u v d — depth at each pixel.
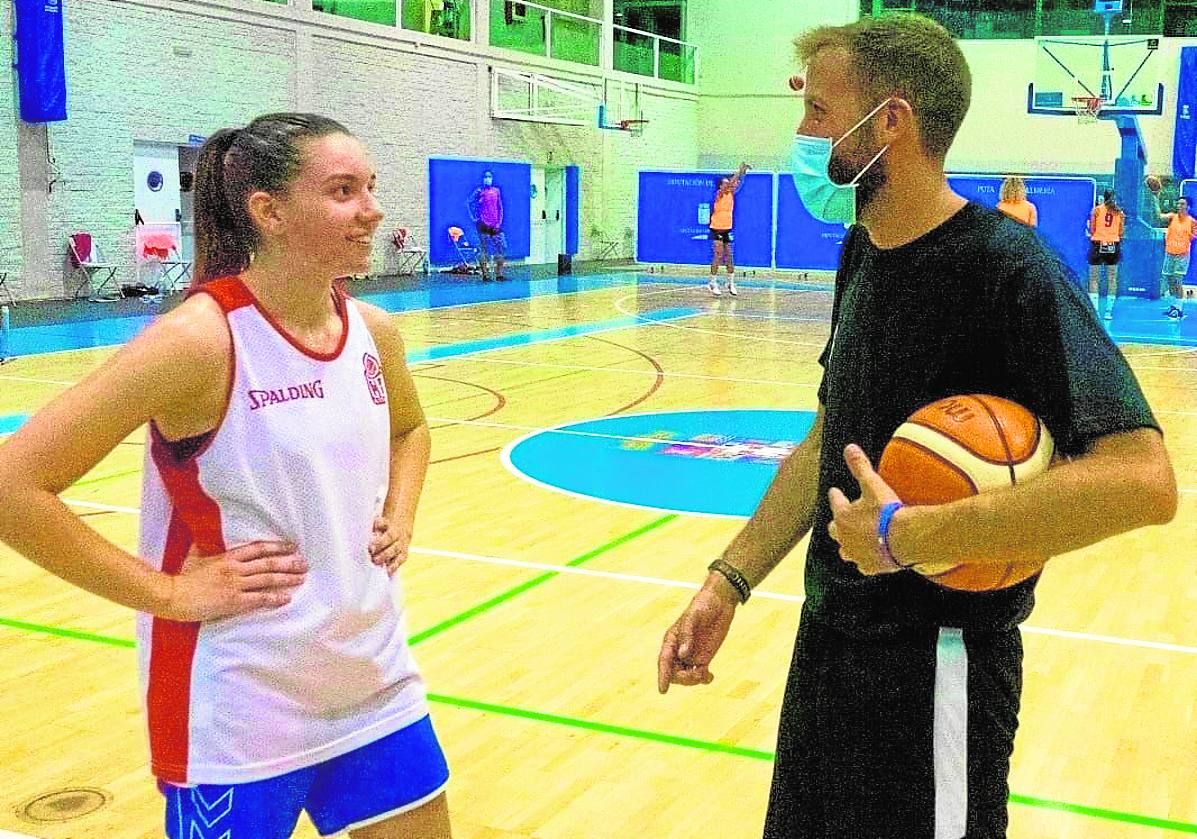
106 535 6.54
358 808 2.19
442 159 24.27
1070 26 27.64
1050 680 4.71
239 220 2.09
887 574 2.02
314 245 2.04
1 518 1.84
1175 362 14.34
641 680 4.65
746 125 31.36
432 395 11.48
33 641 5.01
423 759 2.23
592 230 29.44
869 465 1.83
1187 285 23.64
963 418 1.83
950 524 1.72
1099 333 1.82
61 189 17.61
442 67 24.16
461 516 7.19
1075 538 1.69
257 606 2.01
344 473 2.11
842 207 2.06
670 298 21.72
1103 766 3.93
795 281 26.16
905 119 1.96
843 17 29.77
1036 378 1.85
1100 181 27.56
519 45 26.23
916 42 1.96
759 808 3.62
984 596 1.99
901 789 2.02
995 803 2.03
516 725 4.22
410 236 23.92
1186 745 4.11
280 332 2.05
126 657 4.84
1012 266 1.89
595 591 5.78
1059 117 27.72
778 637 5.14
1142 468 1.68
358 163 2.06
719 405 11.09
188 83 19.14
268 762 2.05
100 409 1.88
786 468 2.42
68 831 3.42
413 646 4.99
